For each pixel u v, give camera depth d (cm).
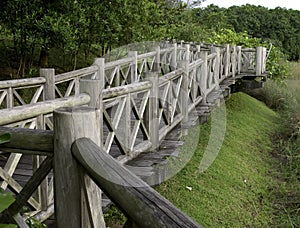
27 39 718
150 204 102
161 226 94
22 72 759
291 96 1192
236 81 1002
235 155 723
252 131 920
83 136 142
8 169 261
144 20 855
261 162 755
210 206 516
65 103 219
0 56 833
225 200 545
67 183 144
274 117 1153
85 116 142
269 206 582
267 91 1327
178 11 1237
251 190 614
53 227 274
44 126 281
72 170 142
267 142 892
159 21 1005
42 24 666
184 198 510
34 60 880
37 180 160
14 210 168
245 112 1058
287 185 656
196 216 480
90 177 133
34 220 232
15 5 673
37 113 201
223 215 509
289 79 1380
